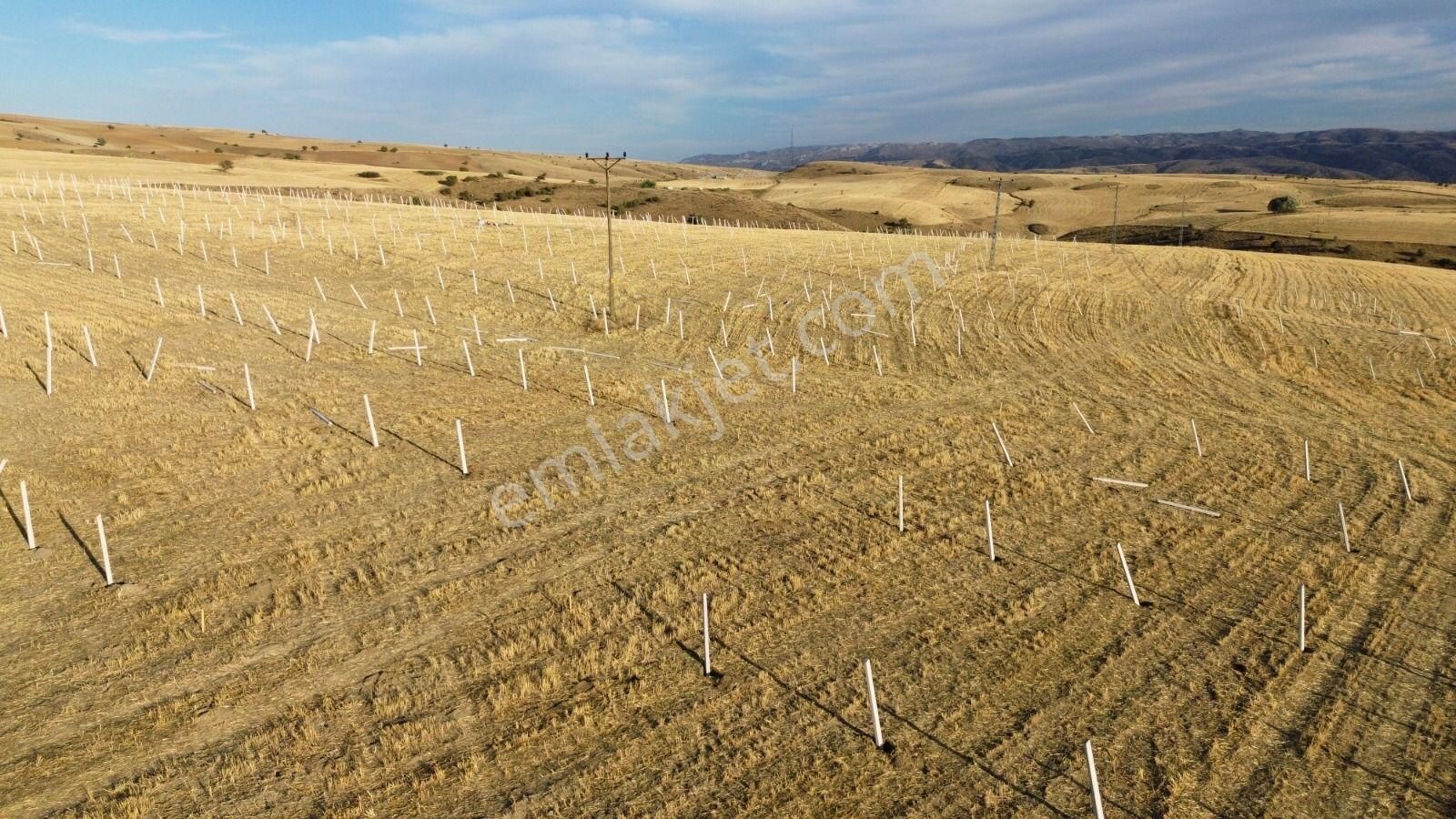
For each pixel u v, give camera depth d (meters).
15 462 18.45
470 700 11.41
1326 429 24.61
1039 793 9.91
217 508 17.09
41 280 35.53
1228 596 14.59
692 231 66.81
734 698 11.54
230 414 22.33
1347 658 12.76
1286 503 18.86
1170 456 21.86
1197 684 12.04
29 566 14.51
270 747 10.40
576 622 13.33
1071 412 25.64
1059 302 41.22
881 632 13.30
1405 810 9.75
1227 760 10.52
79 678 11.67
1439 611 14.20
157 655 12.23
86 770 9.98
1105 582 14.99
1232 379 30.22
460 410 23.94
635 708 11.30
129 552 15.15
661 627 13.17
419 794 9.63
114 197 64.19
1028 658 12.59
